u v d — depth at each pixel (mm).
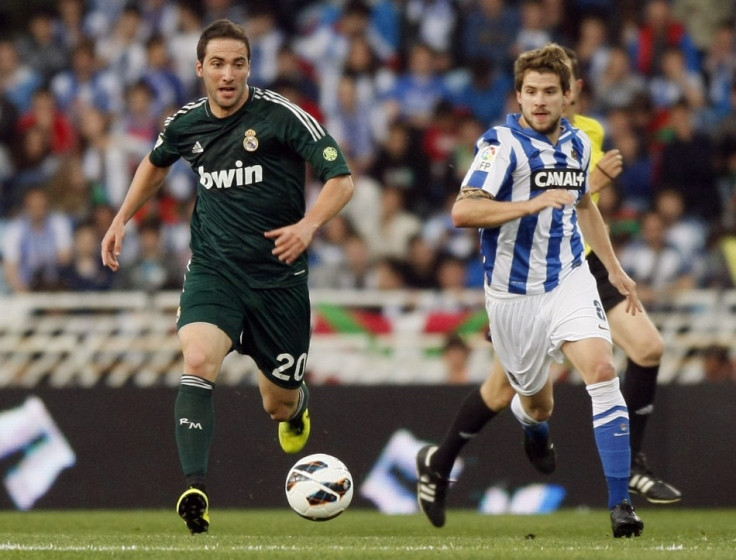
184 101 52562
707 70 55344
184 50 54125
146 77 51781
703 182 50562
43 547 18016
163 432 33938
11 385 37312
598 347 20844
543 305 21578
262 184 21578
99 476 33844
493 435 33750
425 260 45844
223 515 31156
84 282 44406
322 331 40312
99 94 52688
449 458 25281
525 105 21125
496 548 18031
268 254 21781
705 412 34156
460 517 30750
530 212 19953
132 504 33750
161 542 19141
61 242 46406
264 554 16703
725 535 23141
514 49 55281
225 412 33812
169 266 44781
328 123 52219
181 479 33812
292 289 22203
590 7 56312
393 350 40312
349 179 21188
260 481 33625
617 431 20641
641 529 20688
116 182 50094
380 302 40188
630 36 54844
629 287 22250
